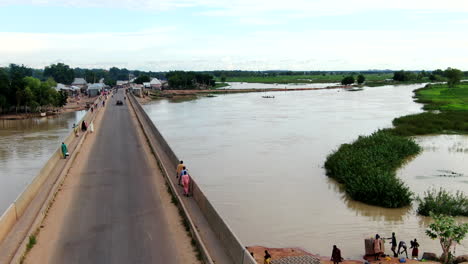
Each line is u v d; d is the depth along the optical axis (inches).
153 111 3956.7
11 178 1317.7
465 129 2496.3
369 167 1298.0
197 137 2260.1
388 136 1878.7
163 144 1336.1
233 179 1354.6
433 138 2250.2
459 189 1270.9
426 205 1064.2
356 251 829.8
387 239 890.7
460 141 2149.4
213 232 616.4
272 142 2075.5
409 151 1750.7
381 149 1621.6
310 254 780.0
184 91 7377.0
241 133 2394.2
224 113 3636.8
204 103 4936.0
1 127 2728.8
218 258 528.1
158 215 702.5
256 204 1101.1
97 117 2610.7
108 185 906.1
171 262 520.7
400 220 1015.0
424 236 919.0
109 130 1943.9
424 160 1685.5
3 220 573.6
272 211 1048.2
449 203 1058.7
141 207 746.2
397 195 1106.7
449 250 824.9
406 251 818.8
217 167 1525.6
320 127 2628.0
